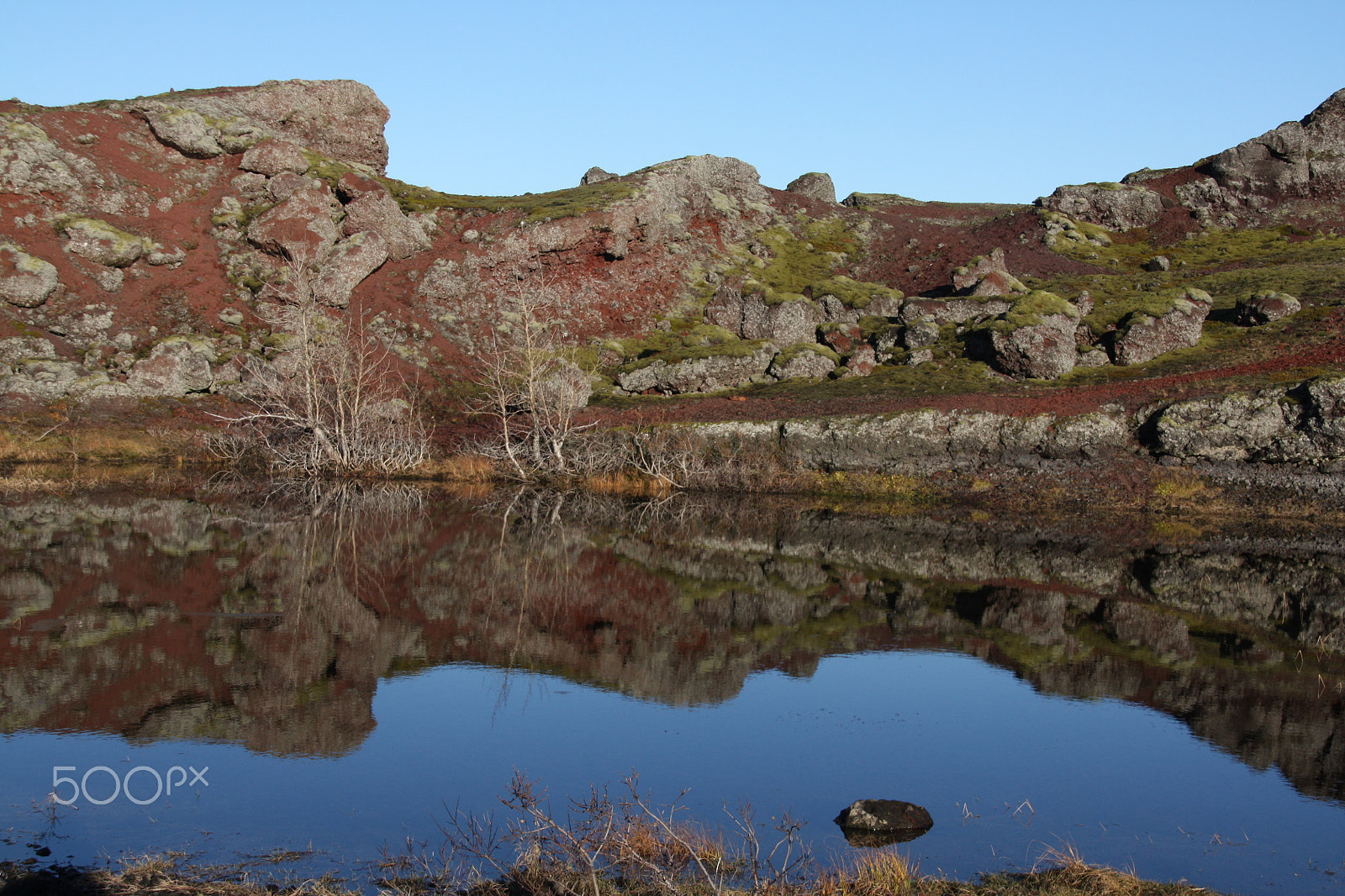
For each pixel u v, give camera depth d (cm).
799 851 878
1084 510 3447
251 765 1050
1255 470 3500
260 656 1445
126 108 5438
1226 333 5069
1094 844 917
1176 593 2166
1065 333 4866
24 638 1483
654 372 4916
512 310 5559
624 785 1034
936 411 3847
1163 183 8519
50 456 3762
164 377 4344
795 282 6725
